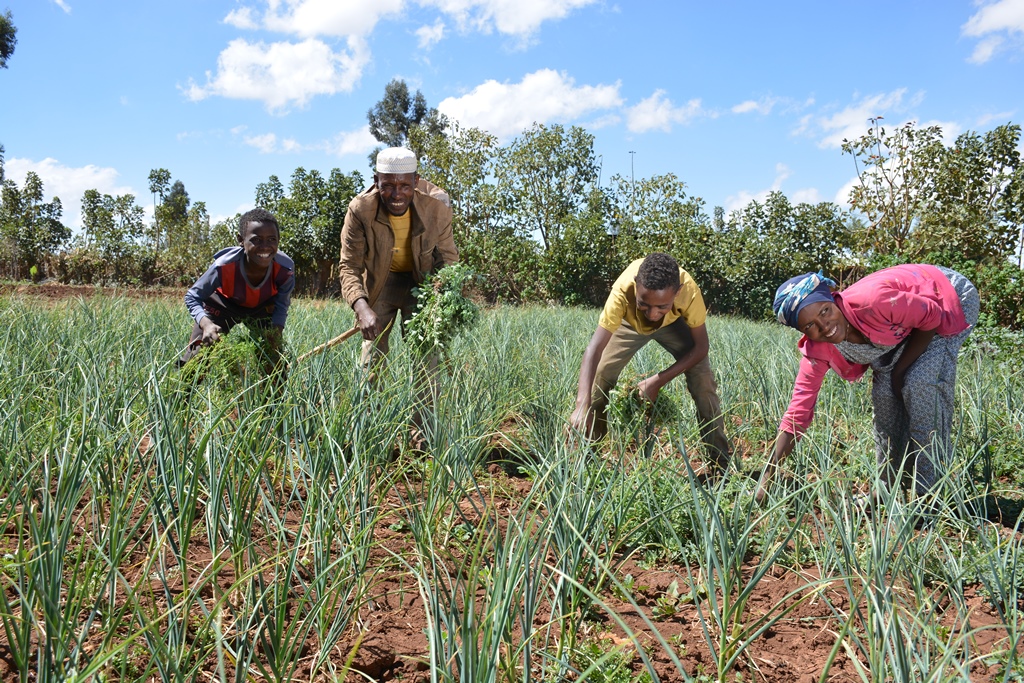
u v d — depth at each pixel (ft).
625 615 9.93
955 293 13.25
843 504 10.67
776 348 28.53
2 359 15.49
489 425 15.25
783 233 76.89
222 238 87.81
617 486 11.78
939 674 6.72
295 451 12.55
